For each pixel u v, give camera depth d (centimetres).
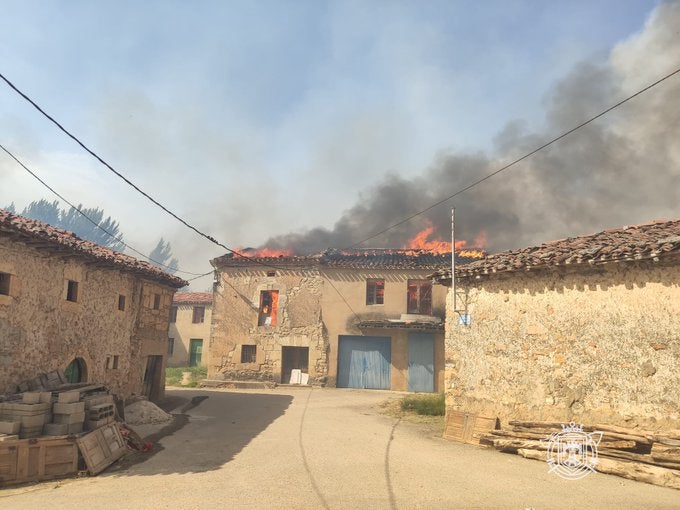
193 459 817
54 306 1002
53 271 1001
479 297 1044
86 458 730
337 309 2175
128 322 1350
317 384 2102
